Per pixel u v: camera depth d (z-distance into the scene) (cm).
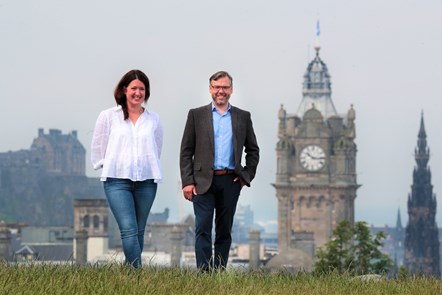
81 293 2805
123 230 3341
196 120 3506
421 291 3103
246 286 3019
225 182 3497
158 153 3422
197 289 2912
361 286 3159
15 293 2777
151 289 2875
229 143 3494
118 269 3130
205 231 3506
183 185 3509
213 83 3497
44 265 3188
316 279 3269
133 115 3397
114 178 3356
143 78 3384
